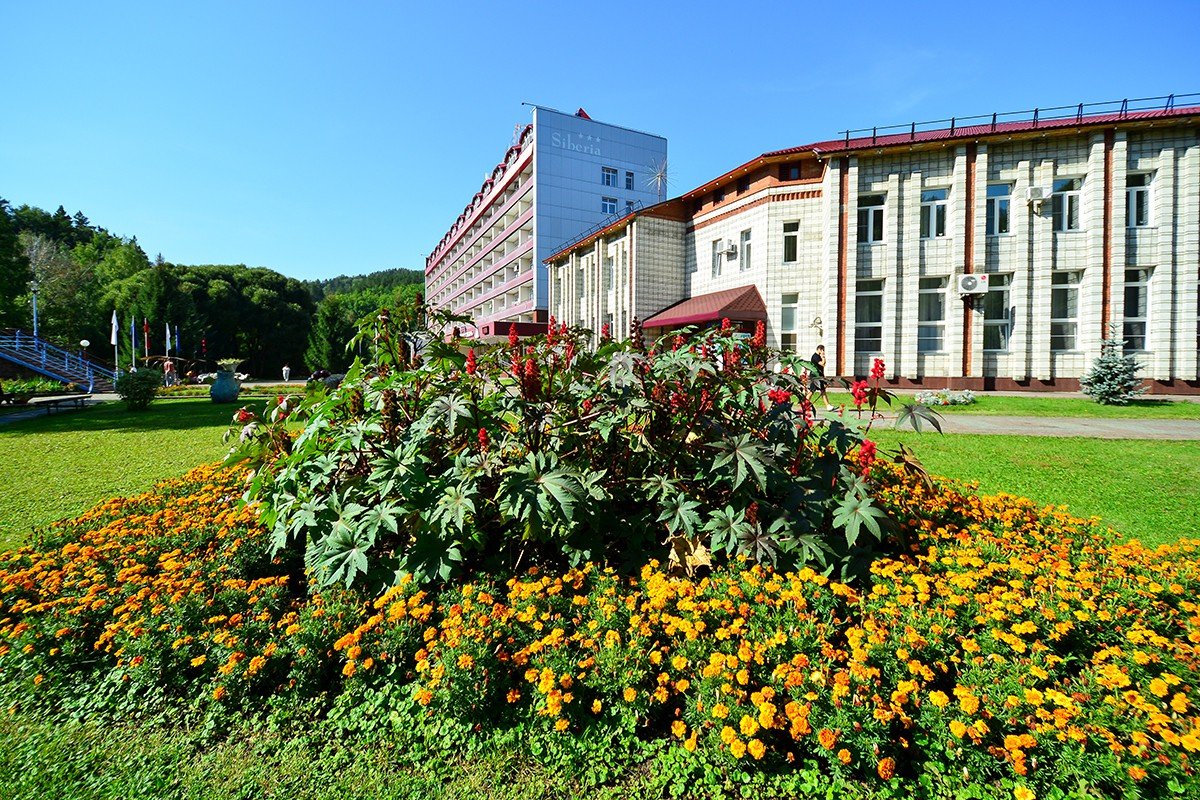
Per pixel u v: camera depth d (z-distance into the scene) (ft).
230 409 52.06
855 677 6.79
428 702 7.31
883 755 6.42
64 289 146.51
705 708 6.81
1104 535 12.21
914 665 6.83
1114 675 6.71
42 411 55.21
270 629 8.58
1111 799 5.87
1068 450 24.63
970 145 52.75
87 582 10.21
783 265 59.21
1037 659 7.13
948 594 8.46
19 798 6.52
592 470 10.41
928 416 10.11
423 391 11.73
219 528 12.41
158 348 141.69
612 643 7.57
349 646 7.88
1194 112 49.73
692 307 66.54
